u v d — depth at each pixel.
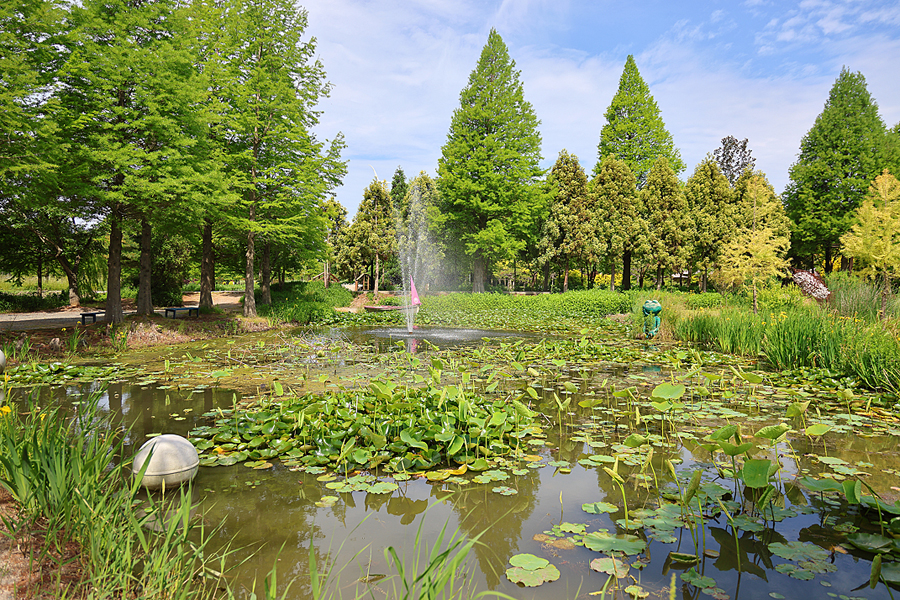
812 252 28.42
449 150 26.86
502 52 25.78
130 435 3.90
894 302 10.20
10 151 8.13
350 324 15.33
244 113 14.57
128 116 9.88
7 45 7.94
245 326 13.10
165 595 1.76
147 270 12.01
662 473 3.28
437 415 3.96
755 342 8.69
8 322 12.55
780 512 2.65
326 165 16.84
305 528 2.46
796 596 1.85
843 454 3.62
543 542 2.31
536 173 27.44
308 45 16.19
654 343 10.52
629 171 27.73
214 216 12.59
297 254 20.59
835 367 6.59
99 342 9.28
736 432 2.87
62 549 1.91
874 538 2.24
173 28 10.90
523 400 5.40
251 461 3.50
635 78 35.66
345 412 4.04
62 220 17.02
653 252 26.47
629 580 1.97
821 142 27.50
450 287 33.41
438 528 2.47
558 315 17.34
